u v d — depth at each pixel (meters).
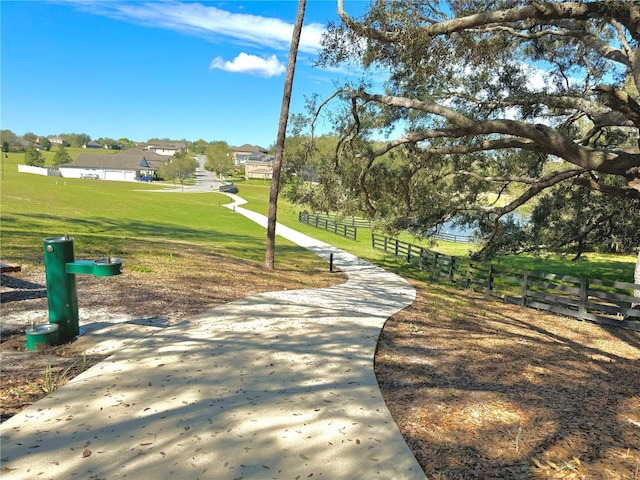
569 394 5.04
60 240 5.29
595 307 9.81
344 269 17.81
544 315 10.38
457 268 15.80
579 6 5.86
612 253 30.38
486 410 4.38
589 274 20.59
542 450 3.65
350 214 14.54
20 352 5.00
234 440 3.39
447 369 5.59
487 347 6.87
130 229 24.89
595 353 7.19
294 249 24.20
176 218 36.53
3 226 18.38
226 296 8.77
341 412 3.98
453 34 7.87
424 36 6.89
